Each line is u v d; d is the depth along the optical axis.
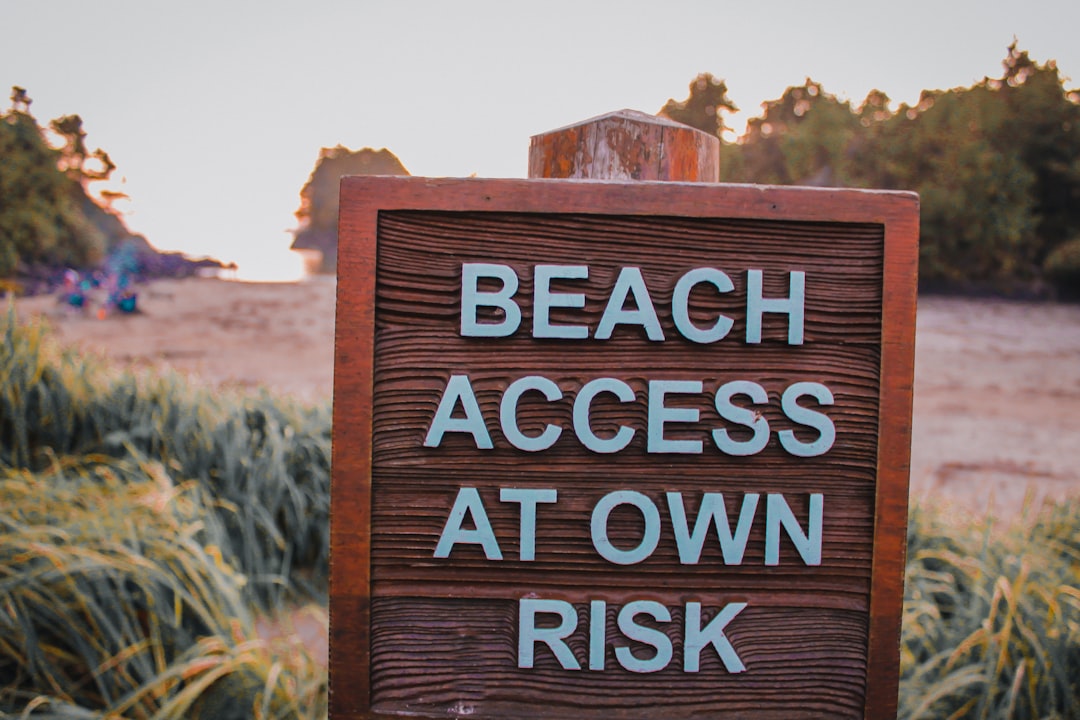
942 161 13.84
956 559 2.56
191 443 3.13
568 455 1.26
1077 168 13.27
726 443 1.25
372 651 1.25
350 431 1.24
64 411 3.00
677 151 1.44
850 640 1.26
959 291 13.67
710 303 1.26
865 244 1.27
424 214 1.26
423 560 1.25
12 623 2.02
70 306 11.13
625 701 1.25
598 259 1.26
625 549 1.26
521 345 1.26
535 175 1.54
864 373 1.27
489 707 1.25
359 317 1.24
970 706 2.08
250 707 2.06
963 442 6.30
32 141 13.23
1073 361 9.52
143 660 2.08
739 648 1.26
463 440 1.26
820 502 1.26
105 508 2.47
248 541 2.87
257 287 13.74
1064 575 2.66
